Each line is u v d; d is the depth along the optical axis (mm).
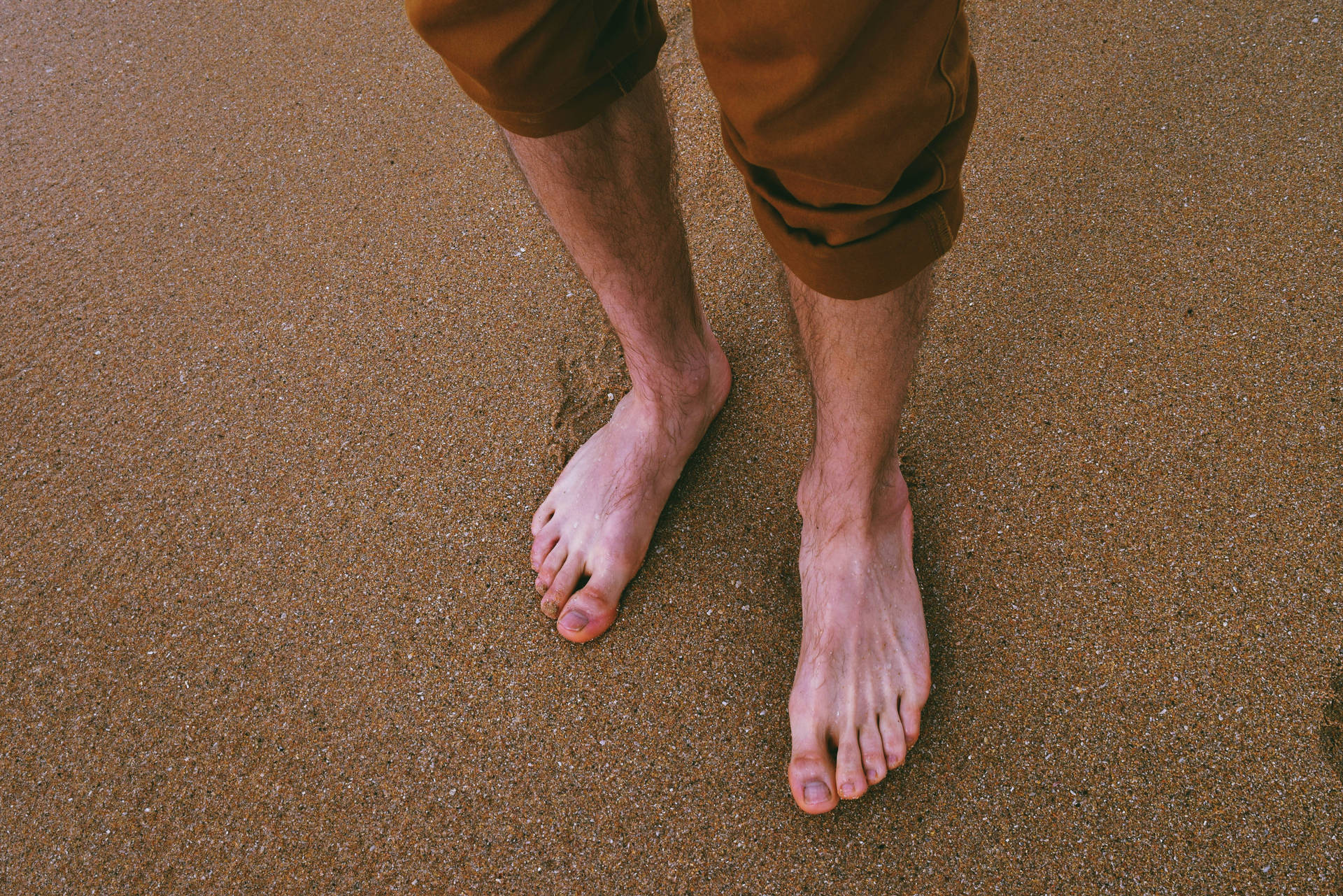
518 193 1171
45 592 1000
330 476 1027
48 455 1069
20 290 1174
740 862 835
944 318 1021
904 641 869
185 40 1381
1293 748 817
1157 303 993
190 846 881
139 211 1217
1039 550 911
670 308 891
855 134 610
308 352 1098
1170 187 1050
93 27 1421
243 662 950
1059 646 875
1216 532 894
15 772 921
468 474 1013
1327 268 982
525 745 892
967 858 818
